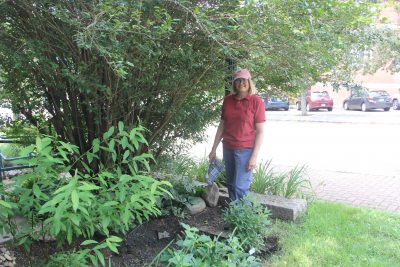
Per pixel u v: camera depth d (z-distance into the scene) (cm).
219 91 493
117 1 286
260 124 443
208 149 1093
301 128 1897
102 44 299
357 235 438
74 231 270
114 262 371
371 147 1273
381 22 424
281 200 510
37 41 332
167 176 496
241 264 296
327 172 866
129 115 423
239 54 382
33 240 304
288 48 368
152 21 318
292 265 370
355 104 3019
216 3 354
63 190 223
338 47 377
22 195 248
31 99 410
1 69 362
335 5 335
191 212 478
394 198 639
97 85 353
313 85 498
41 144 245
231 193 473
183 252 296
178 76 391
